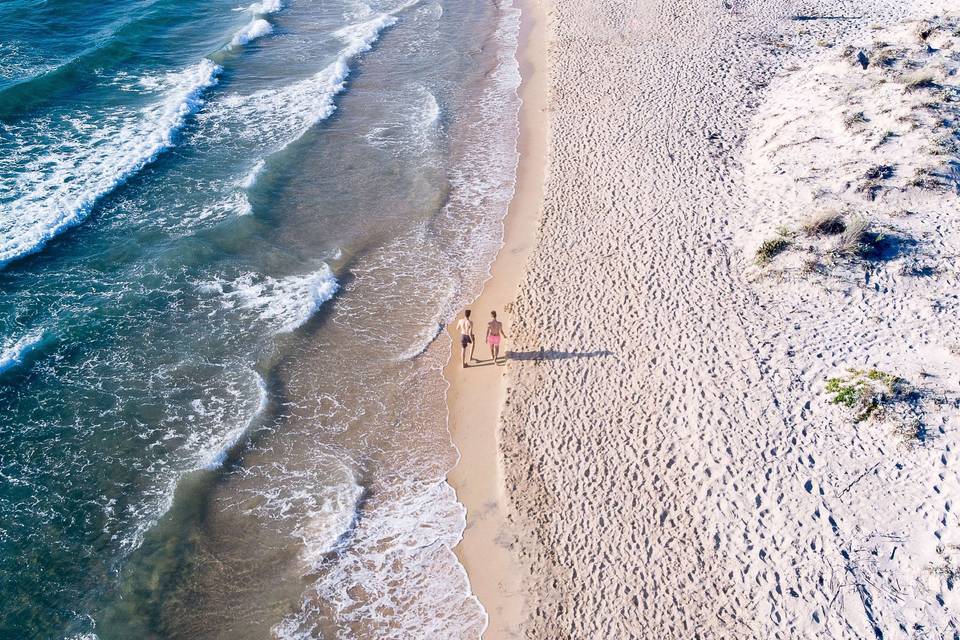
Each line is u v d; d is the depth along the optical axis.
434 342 17.12
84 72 27.08
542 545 12.52
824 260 16.73
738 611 11.20
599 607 11.52
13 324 16.61
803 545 11.82
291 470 14.17
